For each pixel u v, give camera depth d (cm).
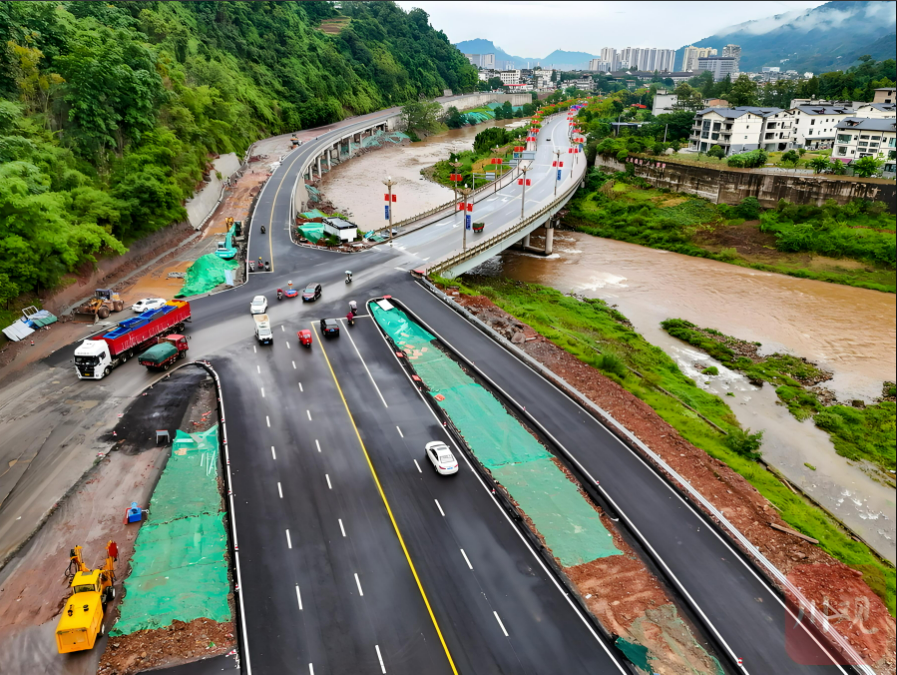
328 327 6494
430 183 15888
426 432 5000
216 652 3103
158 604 3366
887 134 13662
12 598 3406
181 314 6594
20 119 7869
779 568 3859
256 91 18638
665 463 4766
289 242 9500
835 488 5434
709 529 4091
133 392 5481
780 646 3247
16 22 9106
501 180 14288
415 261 8794
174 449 4706
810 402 6725
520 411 5341
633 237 12850
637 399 5975
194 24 18612
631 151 16212
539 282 10206
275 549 3756
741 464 5288
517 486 4422
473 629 3259
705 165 14025
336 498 4212
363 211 12788
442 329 6850
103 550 3756
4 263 6225
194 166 10969
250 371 5853
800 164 14175
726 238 12100
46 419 5038
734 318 8956
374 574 3594
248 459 4591
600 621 3344
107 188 8694
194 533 3900
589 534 4009
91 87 9044
